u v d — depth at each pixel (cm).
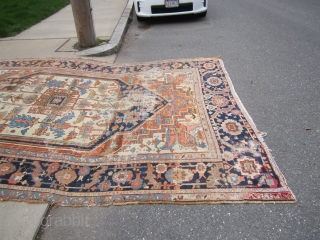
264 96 350
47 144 284
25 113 332
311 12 655
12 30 596
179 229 201
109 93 369
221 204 217
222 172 243
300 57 443
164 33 587
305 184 229
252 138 280
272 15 649
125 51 505
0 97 362
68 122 317
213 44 511
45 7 773
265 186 228
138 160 260
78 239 198
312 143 271
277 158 256
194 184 233
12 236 198
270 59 442
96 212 216
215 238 194
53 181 242
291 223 200
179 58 461
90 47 505
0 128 307
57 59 459
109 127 308
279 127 295
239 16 658
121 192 230
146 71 422
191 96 356
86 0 466
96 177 245
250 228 199
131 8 747
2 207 220
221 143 276
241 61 441
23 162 262
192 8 617
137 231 201
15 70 427
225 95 356
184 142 280
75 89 379
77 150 276
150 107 338
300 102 333
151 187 233
